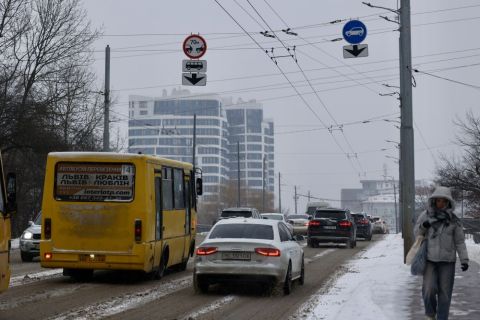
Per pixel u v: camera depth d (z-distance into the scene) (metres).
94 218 16.89
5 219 11.11
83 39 40.44
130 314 12.34
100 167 17.03
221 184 138.62
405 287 15.72
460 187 39.69
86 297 14.53
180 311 12.82
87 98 41.97
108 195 16.95
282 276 15.07
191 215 21.73
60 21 39.19
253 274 14.84
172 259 19.47
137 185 16.94
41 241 16.97
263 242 15.02
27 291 15.35
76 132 42.97
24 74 38.03
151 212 17.25
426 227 9.88
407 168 22.62
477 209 42.56
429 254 9.80
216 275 14.98
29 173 40.53
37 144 37.38
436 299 10.02
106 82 36.94
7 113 36.53
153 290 16.02
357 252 31.81
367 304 12.94
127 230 16.81
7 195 10.87
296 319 11.84
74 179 17.06
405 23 22.80
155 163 17.83
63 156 17.11
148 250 16.95
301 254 17.44
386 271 19.84
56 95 38.41
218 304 13.85
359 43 24.52
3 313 12.13
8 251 11.26
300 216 48.72
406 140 22.64
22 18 37.66
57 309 12.70
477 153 40.59
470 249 28.55
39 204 43.16
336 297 14.88
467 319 11.15
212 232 15.76
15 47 37.72
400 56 25.53
